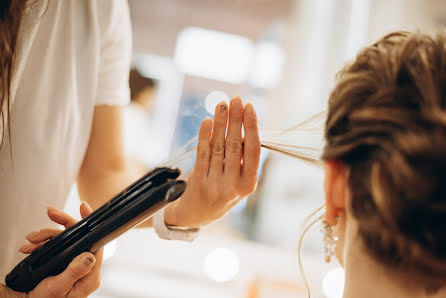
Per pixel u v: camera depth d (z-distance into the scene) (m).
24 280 0.56
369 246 0.41
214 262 1.62
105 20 0.80
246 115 0.58
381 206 0.37
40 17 0.66
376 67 0.42
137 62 1.67
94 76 0.79
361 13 1.69
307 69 1.71
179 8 1.70
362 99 0.41
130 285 1.59
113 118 0.86
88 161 0.85
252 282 1.59
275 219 1.66
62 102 0.77
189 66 1.70
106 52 0.83
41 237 0.60
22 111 0.74
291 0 1.72
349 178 0.42
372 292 0.43
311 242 1.63
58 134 0.77
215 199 0.62
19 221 0.76
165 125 1.64
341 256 0.48
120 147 0.88
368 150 0.40
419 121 0.37
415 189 0.36
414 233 0.37
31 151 0.75
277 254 1.63
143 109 1.59
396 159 0.37
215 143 0.60
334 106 0.44
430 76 0.38
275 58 1.73
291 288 1.57
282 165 1.66
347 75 0.44
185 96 1.68
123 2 0.84
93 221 0.52
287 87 1.71
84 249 0.54
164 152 1.63
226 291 1.61
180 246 1.65
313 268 1.59
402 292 0.41
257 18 1.72
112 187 0.84
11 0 0.59
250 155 0.59
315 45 1.71
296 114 1.68
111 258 1.62
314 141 0.61
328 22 1.71
